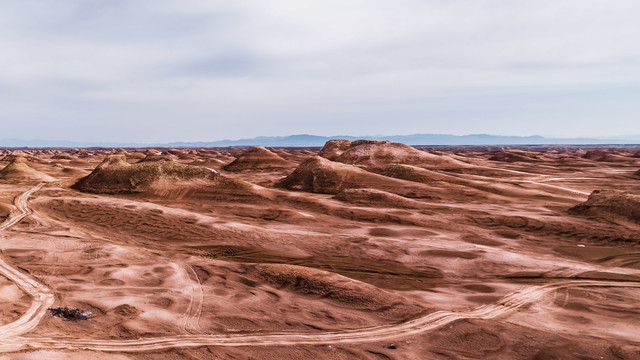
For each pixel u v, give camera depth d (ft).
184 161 260.01
